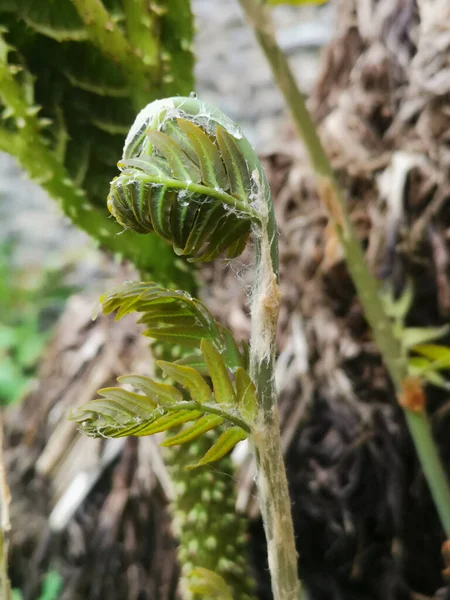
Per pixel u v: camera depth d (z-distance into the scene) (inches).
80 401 16.4
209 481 8.3
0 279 35.9
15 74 7.6
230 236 4.9
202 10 35.9
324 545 13.8
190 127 4.6
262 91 34.2
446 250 13.4
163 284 8.5
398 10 14.9
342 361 13.9
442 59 14.1
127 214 5.0
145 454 15.0
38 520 16.1
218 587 6.1
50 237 40.9
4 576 6.5
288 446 13.9
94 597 15.3
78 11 7.3
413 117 14.2
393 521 13.3
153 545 14.9
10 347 30.1
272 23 9.0
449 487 13.2
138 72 7.8
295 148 15.9
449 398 13.1
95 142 8.0
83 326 17.7
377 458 13.4
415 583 13.3
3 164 42.3
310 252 14.6
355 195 14.5
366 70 14.9
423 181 13.6
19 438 17.5
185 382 4.9
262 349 4.9
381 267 13.7
